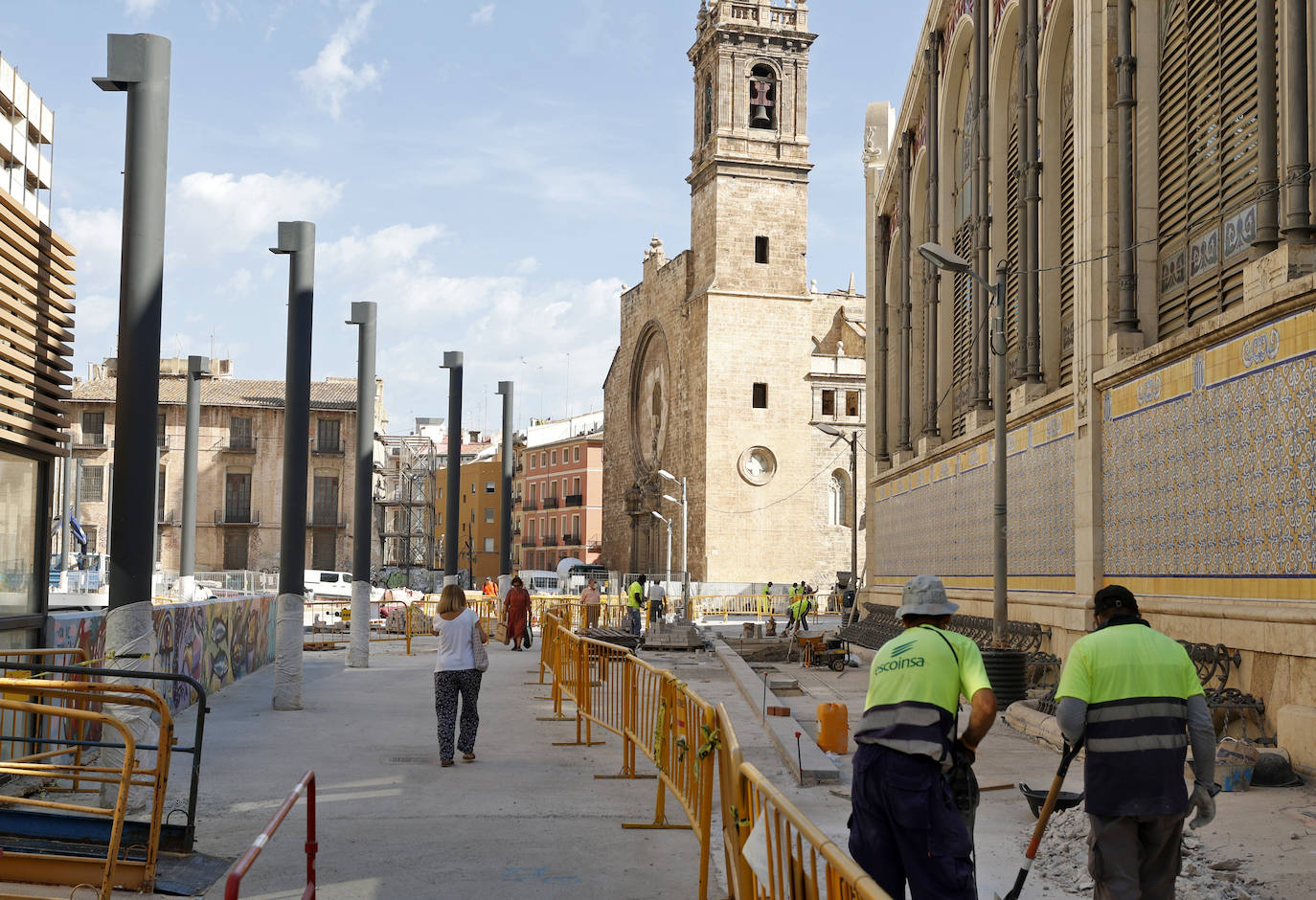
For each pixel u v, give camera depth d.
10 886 7.16
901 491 31.41
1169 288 15.82
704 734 7.33
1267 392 11.98
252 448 77.25
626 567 81.31
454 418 39.25
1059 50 19.97
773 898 5.09
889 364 34.72
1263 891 6.95
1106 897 5.82
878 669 5.50
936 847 5.16
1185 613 13.55
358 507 25.67
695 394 70.62
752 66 71.12
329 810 9.87
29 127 11.31
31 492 11.30
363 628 25.31
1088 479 16.70
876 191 35.19
